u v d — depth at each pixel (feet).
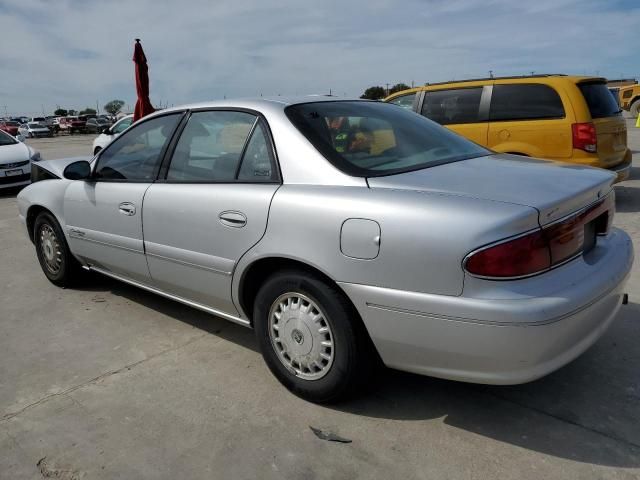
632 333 11.39
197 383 10.31
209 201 10.27
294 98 10.80
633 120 82.17
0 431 9.04
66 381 10.57
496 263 7.18
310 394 9.34
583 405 9.10
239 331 12.51
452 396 9.53
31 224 16.24
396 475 7.69
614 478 7.46
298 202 8.86
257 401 9.64
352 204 8.27
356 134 9.91
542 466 7.74
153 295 14.97
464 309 7.34
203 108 11.33
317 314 9.00
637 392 9.39
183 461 8.17
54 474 7.99
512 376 7.48
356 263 8.16
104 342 12.20
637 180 29.94
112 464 8.16
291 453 8.25
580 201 8.22
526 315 7.10
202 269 10.63
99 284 16.03
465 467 7.79
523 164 9.80
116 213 12.50
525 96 22.81
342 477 7.72
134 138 12.71
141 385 10.31
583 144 21.57
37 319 13.64
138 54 36.37
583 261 8.32
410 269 7.70
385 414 9.11
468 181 8.42
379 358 9.01
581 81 22.27
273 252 9.13
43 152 72.64
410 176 8.68
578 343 7.97
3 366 11.27
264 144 9.87
